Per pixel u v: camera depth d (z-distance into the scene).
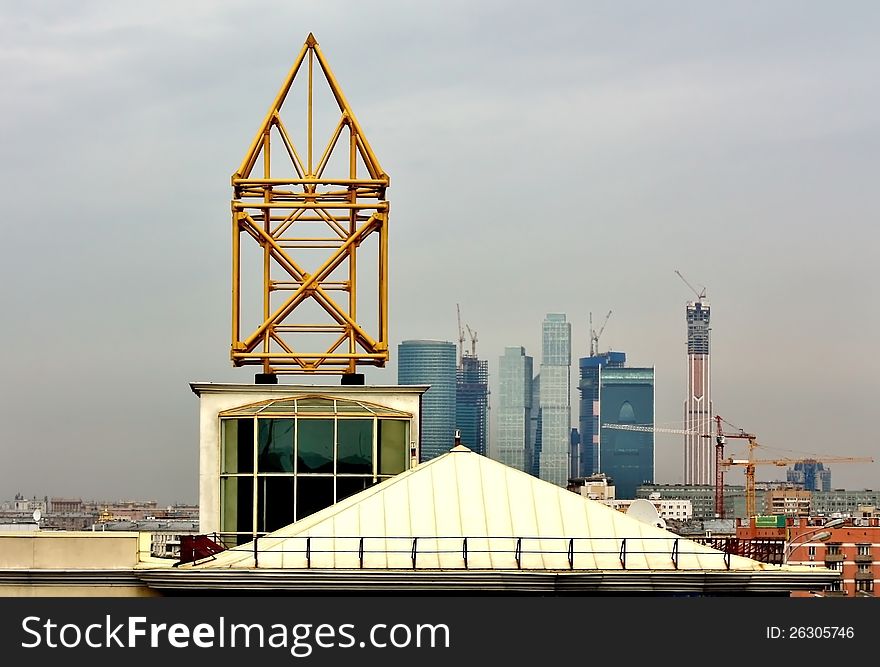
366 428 72.56
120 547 59.38
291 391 72.62
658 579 58.50
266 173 77.00
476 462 63.81
